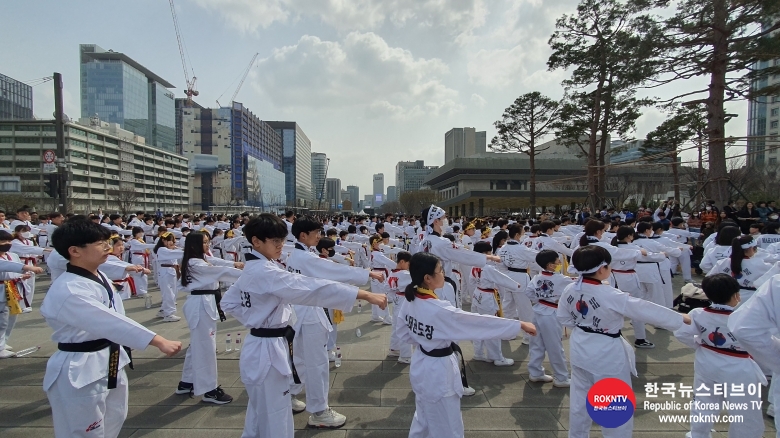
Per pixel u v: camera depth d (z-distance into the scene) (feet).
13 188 54.54
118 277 17.34
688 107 62.75
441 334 10.71
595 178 72.69
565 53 67.36
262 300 11.43
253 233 11.61
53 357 9.57
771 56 44.21
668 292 26.16
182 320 27.81
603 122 70.59
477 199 144.46
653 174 132.57
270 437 11.27
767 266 17.57
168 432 13.80
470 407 15.44
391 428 14.06
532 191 90.48
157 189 294.46
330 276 14.37
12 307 20.59
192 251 16.03
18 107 229.45
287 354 11.70
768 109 159.43
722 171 50.65
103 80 329.93
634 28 50.19
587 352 11.69
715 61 47.26
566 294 12.67
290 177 517.55
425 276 11.17
